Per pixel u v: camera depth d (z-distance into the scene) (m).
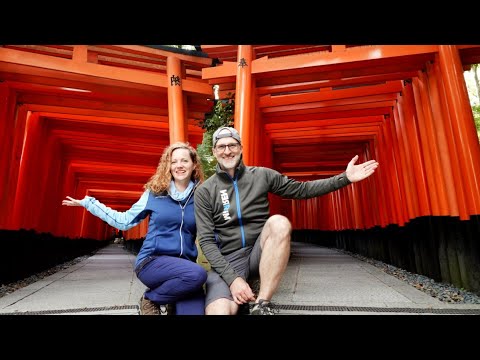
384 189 7.84
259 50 5.68
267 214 2.67
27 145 6.92
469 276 4.03
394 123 6.94
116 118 7.36
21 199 6.59
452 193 4.52
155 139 8.84
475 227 3.96
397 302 3.34
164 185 2.54
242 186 2.60
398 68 5.21
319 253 10.72
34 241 7.09
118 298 3.78
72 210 11.79
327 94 6.48
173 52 5.71
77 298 3.83
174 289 2.35
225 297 2.30
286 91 6.16
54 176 8.62
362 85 6.32
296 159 11.54
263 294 2.31
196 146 8.92
